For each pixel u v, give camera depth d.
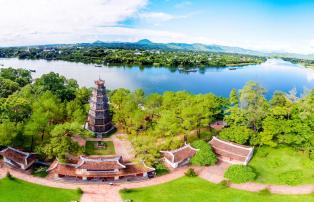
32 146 111.62
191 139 127.75
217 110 141.25
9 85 164.62
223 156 111.69
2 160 105.25
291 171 102.88
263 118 124.31
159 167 105.06
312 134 110.56
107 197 87.38
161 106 138.00
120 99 145.88
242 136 116.31
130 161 107.00
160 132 117.62
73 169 97.38
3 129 102.44
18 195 84.50
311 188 96.25
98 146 120.81
